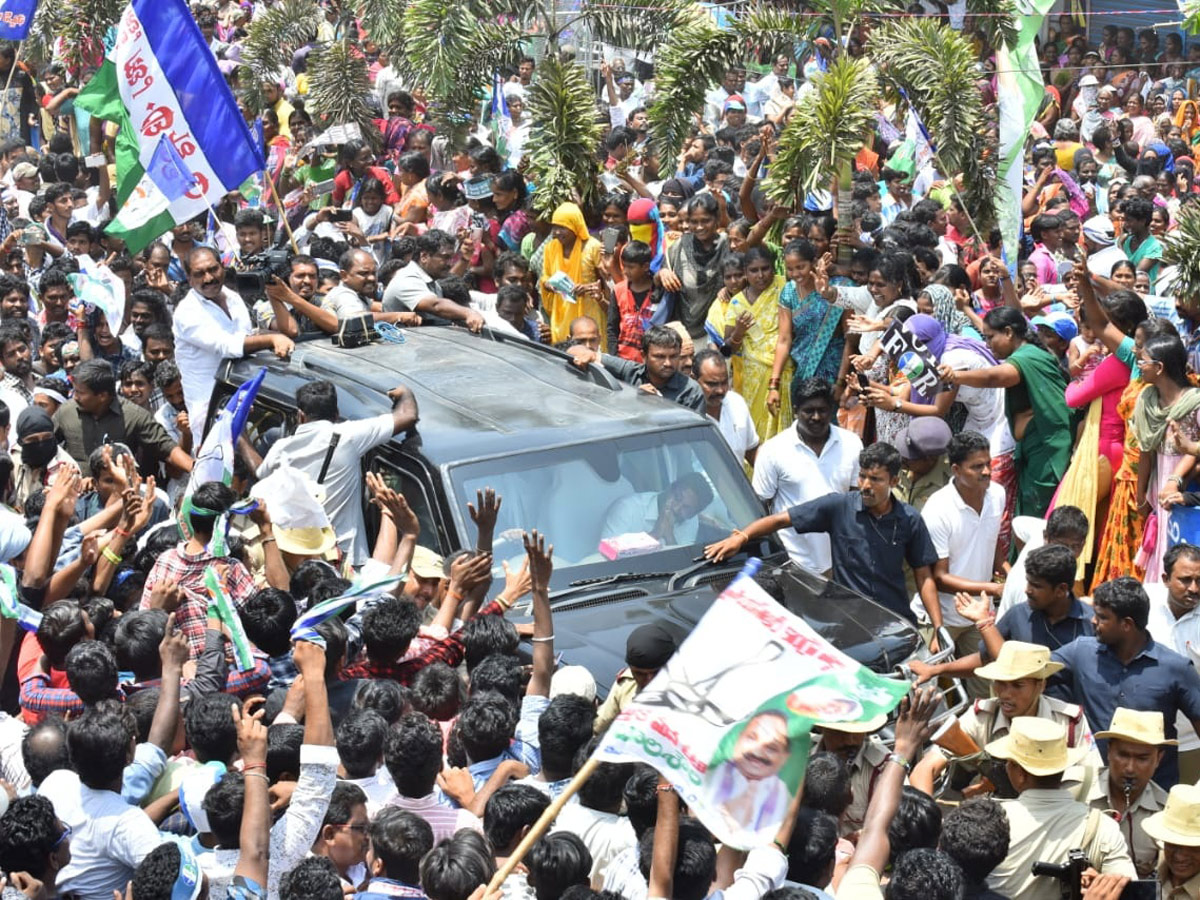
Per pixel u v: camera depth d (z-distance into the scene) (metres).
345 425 7.86
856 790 6.44
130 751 5.60
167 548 7.82
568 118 12.83
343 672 6.66
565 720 5.55
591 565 7.72
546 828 4.84
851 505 7.95
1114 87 20.70
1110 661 6.67
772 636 4.71
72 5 17.94
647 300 11.60
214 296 9.33
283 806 5.49
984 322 10.14
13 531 7.72
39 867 5.09
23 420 8.78
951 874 4.76
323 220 14.04
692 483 8.17
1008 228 12.75
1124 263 11.59
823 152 10.99
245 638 6.80
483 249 12.86
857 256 10.53
